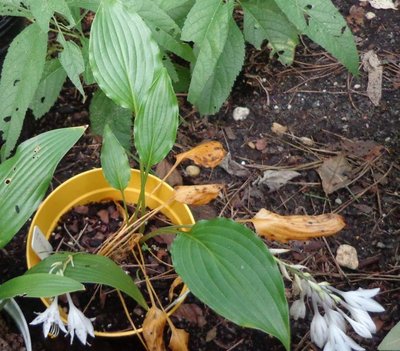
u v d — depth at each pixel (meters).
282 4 0.81
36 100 0.84
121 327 0.74
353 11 1.10
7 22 0.84
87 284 0.75
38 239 0.69
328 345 0.56
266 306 0.56
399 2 1.11
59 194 0.77
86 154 0.94
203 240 0.62
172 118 0.66
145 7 0.76
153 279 0.76
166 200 0.78
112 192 0.81
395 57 1.04
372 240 0.87
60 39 0.73
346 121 0.98
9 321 0.74
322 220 0.64
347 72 1.03
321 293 0.56
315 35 0.84
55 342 0.76
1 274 0.83
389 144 0.96
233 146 0.95
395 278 0.83
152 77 0.67
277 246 0.85
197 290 0.58
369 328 0.56
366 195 0.91
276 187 0.91
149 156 0.67
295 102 1.00
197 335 0.78
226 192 0.90
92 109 0.87
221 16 0.78
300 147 0.95
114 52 0.66
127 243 0.74
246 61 1.04
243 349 0.78
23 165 0.62
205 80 0.79
